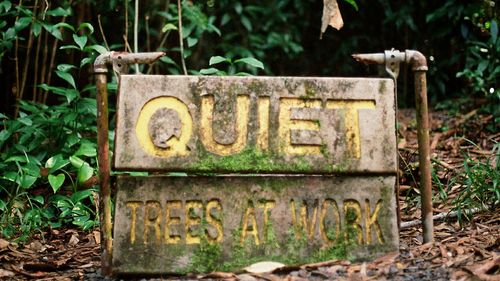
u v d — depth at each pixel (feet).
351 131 8.83
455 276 8.12
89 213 12.36
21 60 17.15
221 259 8.66
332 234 8.73
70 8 16.66
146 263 8.64
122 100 8.73
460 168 13.35
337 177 8.83
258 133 8.78
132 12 18.90
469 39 20.07
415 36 22.36
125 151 8.66
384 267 8.45
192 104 8.77
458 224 10.72
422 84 9.08
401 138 16.35
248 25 22.09
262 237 8.70
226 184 8.77
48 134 13.79
